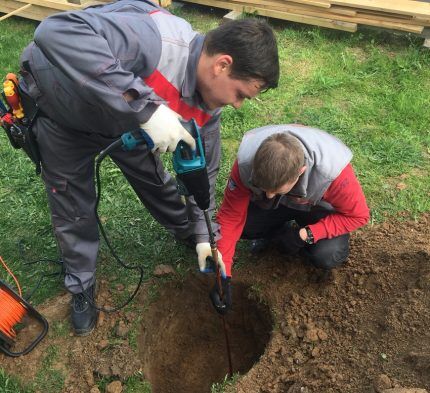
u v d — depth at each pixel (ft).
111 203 11.84
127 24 6.22
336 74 15.56
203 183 6.99
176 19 6.80
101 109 6.40
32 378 8.76
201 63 6.52
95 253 9.17
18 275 10.51
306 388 8.00
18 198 12.21
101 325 9.45
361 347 8.29
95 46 5.72
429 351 7.41
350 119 13.91
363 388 7.55
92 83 5.76
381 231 10.70
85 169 8.07
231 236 9.18
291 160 7.33
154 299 9.90
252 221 9.91
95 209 8.62
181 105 6.93
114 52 6.13
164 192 9.31
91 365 8.87
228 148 13.28
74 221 8.50
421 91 14.69
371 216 11.13
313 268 9.98
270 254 10.46
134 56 6.26
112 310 9.62
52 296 10.09
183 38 6.55
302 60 16.35
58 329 9.39
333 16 17.11
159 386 9.43
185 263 10.46
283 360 8.75
